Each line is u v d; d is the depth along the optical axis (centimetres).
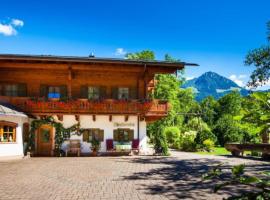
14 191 1120
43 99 2364
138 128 2498
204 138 3319
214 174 278
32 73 2586
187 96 6122
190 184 1241
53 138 2422
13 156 2148
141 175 1461
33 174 1488
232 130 4044
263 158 2275
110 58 2400
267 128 234
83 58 2362
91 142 2441
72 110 2378
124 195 1052
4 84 2566
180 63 2433
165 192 1097
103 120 2470
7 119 2136
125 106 2425
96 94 2625
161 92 4297
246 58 2438
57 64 2447
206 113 6456
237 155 2586
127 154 2467
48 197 1029
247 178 241
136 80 2661
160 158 2241
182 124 6144
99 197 1026
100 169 1648
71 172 1547
